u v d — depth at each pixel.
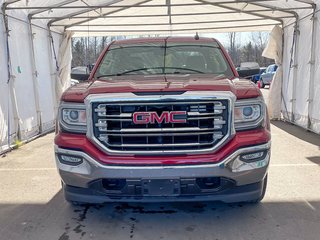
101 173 2.78
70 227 3.20
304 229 3.07
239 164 2.80
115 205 3.69
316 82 7.60
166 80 3.26
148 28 11.33
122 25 10.74
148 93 2.77
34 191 4.18
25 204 3.77
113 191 2.84
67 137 2.92
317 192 3.96
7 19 6.59
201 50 4.25
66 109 2.97
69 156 2.90
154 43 4.39
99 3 8.42
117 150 2.80
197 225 3.18
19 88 7.14
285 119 9.91
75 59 27.00
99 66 4.15
